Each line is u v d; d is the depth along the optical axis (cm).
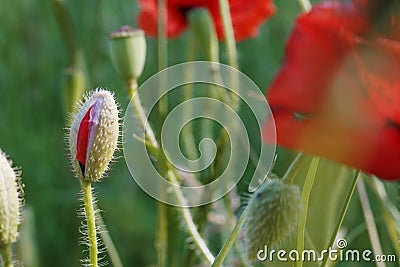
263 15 58
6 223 41
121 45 50
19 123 91
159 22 52
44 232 78
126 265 76
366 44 38
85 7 95
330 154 38
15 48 97
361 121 38
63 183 85
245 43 86
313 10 39
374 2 38
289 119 38
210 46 54
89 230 42
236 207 53
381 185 51
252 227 42
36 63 96
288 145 38
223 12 50
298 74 38
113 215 77
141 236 77
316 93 38
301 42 39
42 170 84
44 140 88
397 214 50
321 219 51
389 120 38
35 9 99
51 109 93
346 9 39
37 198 81
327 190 51
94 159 41
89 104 41
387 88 38
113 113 41
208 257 49
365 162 38
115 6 95
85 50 91
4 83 94
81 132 41
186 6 57
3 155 41
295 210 42
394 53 38
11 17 99
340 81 38
